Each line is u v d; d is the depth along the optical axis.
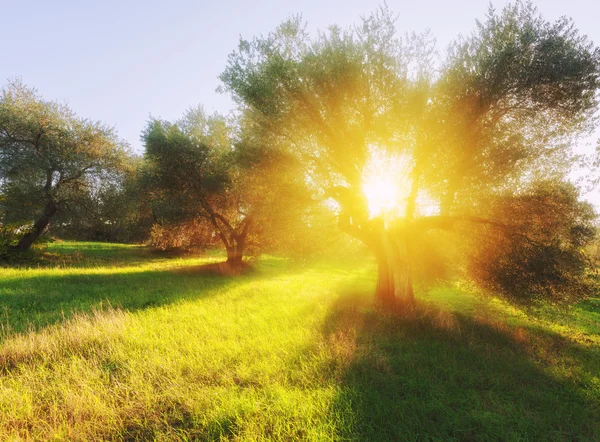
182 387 4.94
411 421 4.40
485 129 9.22
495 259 10.52
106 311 9.06
